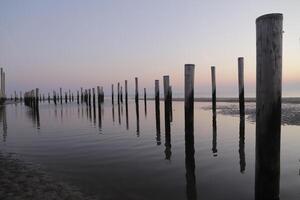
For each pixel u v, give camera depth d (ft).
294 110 78.07
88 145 42.60
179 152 36.83
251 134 48.75
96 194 22.43
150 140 45.65
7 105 201.98
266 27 15.75
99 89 175.32
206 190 23.13
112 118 82.89
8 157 36.42
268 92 16.01
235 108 102.17
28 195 21.80
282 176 25.52
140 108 127.44
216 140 44.32
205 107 114.83
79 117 90.02
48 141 47.50
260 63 16.17
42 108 150.92
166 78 54.03
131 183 24.94
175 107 125.08
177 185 24.38
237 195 21.95
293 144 38.63
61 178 26.58
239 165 30.12
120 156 34.88
